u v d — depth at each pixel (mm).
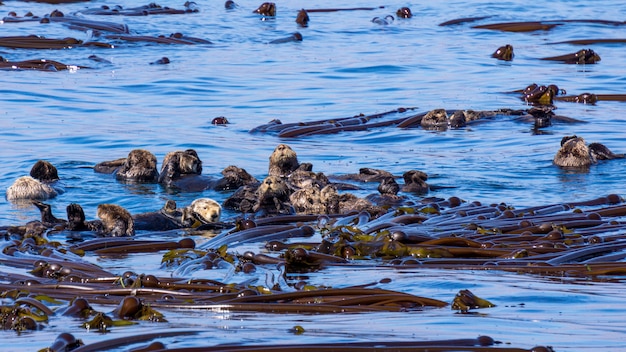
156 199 45188
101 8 123125
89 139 58625
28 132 59969
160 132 61281
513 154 56781
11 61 85875
